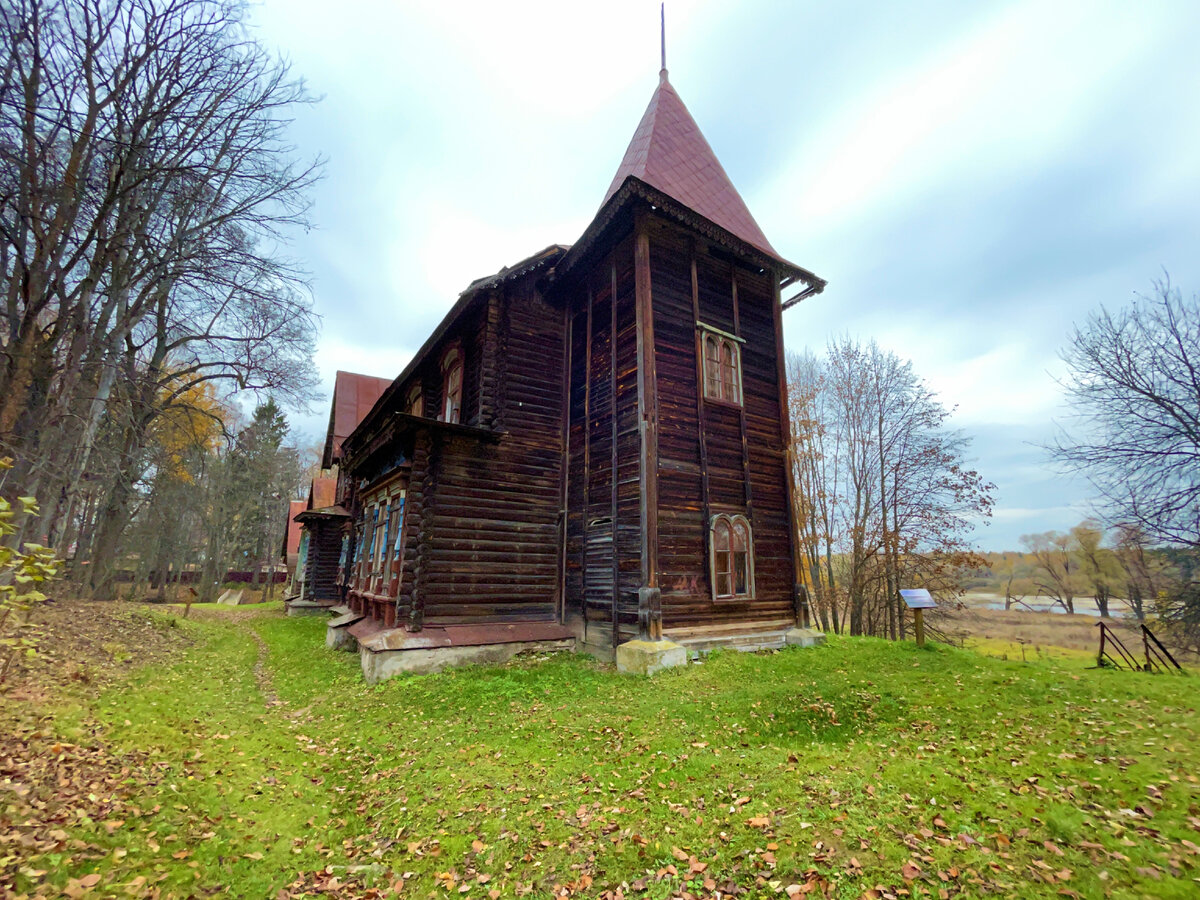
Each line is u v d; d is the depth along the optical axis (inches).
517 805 217.8
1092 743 239.9
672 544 449.4
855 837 169.3
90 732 237.6
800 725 288.7
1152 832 163.6
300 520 1053.2
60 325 491.2
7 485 456.8
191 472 1248.2
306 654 561.6
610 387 506.0
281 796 230.4
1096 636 1047.6
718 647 450.6
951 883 146.0
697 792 214.4
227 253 562.6
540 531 538.3
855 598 1084.5
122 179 498.6
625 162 642.8
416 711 345.7
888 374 1100.5
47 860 144.7
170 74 494.9
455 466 502.0
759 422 546.6
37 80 432.8
